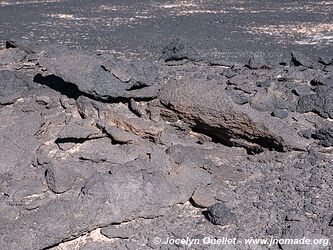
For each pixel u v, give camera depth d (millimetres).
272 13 9766
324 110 4645
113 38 8305
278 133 4133
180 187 3688
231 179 3904
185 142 4262
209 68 5844
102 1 11281
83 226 3324
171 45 6207
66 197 3586
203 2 10867
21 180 3820
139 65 4375
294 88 5109
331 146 4254
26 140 4121
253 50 7461
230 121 4145
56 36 8539
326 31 8461
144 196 3535
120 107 4367
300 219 3477
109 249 3303
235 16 9602
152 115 4332
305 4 10383
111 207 3428
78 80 4219
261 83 5180
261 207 3627
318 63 5926
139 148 4066
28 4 11281
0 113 4512
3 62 5719
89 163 3930
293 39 8062
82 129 4102
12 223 3295
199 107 4191
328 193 3746
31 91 4766
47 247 3227
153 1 11109
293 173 3986
